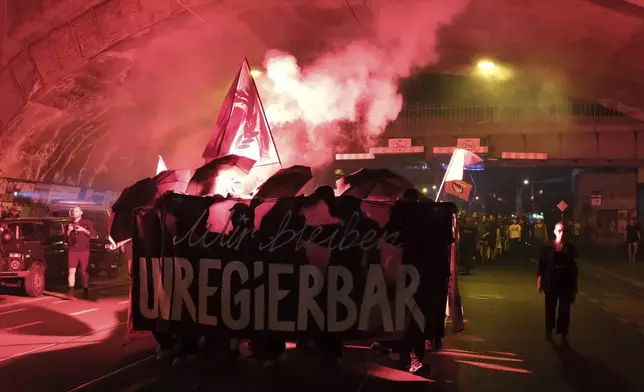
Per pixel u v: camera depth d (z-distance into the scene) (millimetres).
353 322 6520
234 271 6766
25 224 14047
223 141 8305
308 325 6594
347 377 6586
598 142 33906
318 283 6582
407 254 6449
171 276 6941
